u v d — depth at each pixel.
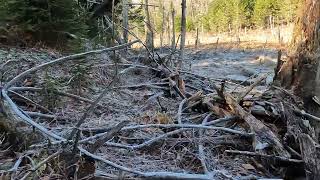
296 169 3.55
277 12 29.97
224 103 4.40
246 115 3.96
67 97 4.66
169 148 3.76
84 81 5.05
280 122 4.11
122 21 10.01
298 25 4.82
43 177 2.88
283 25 29.61
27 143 3.35
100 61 6.35
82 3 9.17
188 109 4.80
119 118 4.34
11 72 4.83
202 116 4.47
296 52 4.74
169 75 6.03
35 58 5.40
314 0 4.60
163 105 5.07
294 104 4.40
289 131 3.78
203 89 6.07
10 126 3.47
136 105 4.98
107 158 3.38
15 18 5.93
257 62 16.17
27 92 4.59
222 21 33.00
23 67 5.02
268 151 3.64
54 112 4.32
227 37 30.38
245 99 4.41
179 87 5.68
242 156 3.70
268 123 4.11
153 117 4.36
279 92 4.58
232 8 32.75
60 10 6.16
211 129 3.90
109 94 5.17
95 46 6.59
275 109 4.17
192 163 3.53
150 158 3.57
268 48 22.11
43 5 6.09
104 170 3.19
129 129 3.68
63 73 5.27
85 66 5.43
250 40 26.97
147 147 3.70
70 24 6.23
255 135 3.72
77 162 2.95
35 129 3.46
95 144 3.11
